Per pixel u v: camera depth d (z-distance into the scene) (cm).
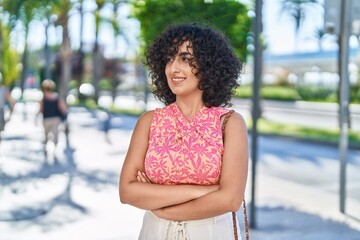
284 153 1362
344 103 677
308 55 3456
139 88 3625
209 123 205
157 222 207
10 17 1273
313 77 3797
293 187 859
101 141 1467
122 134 1705
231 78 212
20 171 938
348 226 607
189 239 202
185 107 212
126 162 213
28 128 1809
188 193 198
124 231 564
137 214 635
